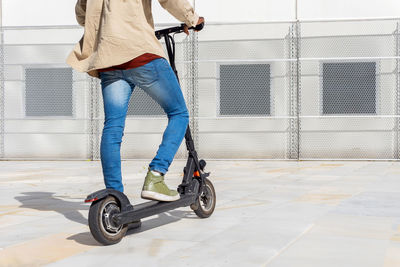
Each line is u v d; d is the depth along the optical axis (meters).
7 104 9.46
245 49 8.94
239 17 9.01
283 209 3.30
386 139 8.62
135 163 8.33
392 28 8.64
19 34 9.43
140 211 2.37
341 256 2.04
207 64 9.00
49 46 9.41
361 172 6.29
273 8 8.95
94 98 9.23
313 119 8.75
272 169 6.87
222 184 4.92
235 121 8.91
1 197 4.03
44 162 8.82
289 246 2.22
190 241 2.33
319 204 3.52
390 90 8.62
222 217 3.00
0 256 2.08
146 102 9.23
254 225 2.73
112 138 2.43
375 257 2.02
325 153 8.74
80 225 2.77
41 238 2.42
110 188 2.45
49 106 9.52
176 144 2.54
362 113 8.84
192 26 2.59
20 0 9.48
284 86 8.85
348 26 8.73
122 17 2.35
